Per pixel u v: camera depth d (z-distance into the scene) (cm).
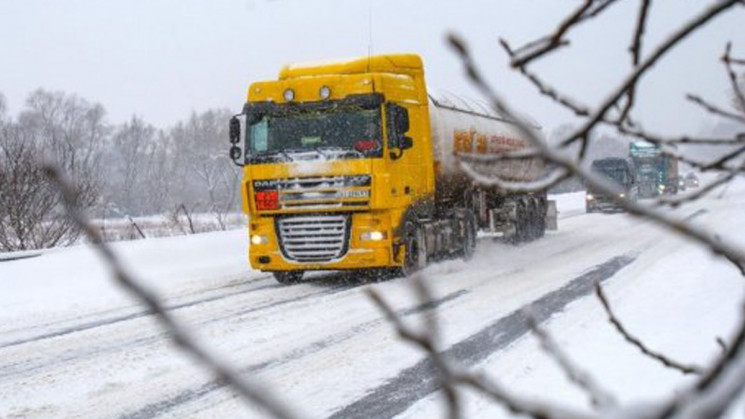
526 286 1258
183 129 7306
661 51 109
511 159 127
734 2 102
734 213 2581
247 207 1398
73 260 1648
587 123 116
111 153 6912
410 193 1416
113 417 653
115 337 987
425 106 1478
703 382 75
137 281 72
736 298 938
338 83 1345
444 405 80
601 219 2969
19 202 2017
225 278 1548
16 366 846
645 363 703
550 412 80
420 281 81
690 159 170
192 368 805
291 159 1366
